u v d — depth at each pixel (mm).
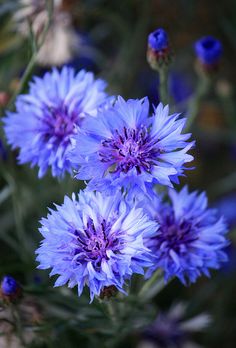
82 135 366
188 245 389
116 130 368
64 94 408
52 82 411
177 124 365
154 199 375
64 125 399
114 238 360
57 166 396
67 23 507
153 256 360
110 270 354
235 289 543
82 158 363
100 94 401
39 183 475
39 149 401
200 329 526
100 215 362
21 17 499
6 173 450
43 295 421
